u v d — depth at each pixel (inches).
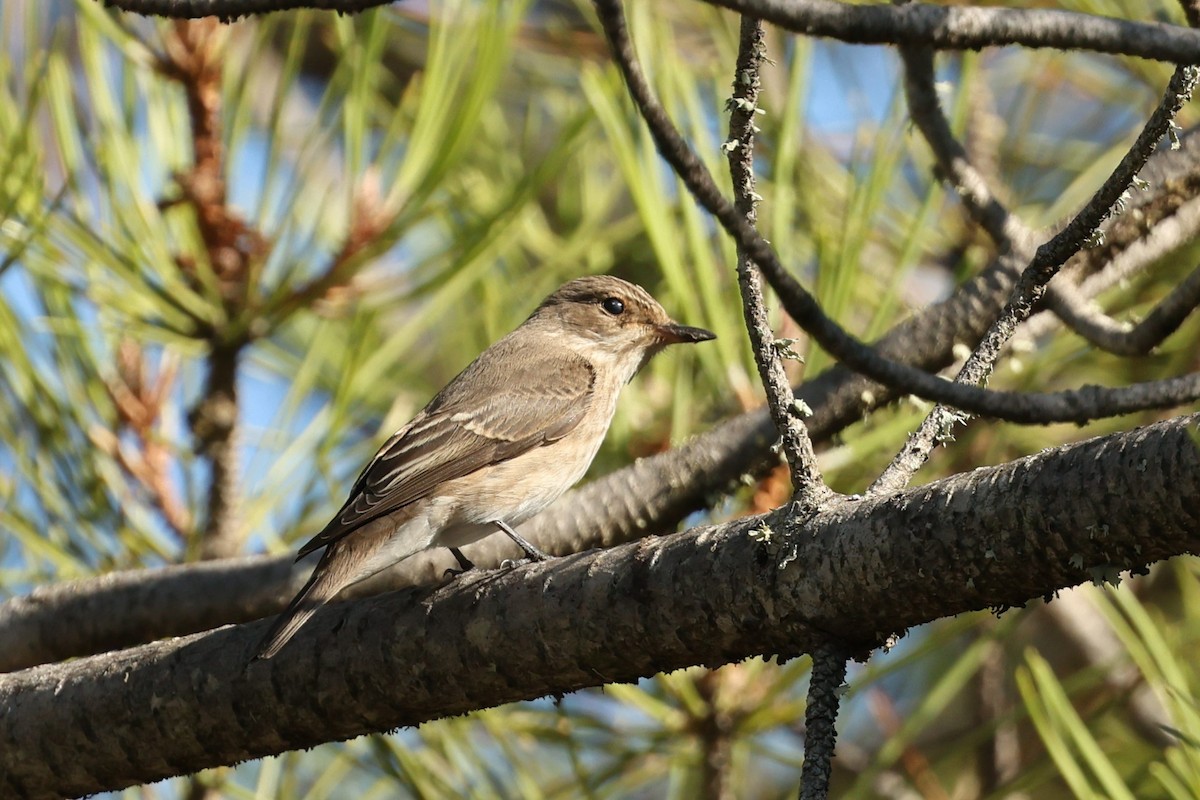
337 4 229.9
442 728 413.1
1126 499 225.1
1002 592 244.2
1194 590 420.8
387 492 403.5
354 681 311.4
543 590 291.9
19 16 480.1
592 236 485.1
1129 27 212.4
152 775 335.9
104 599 404.8
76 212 409.1
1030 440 436.1
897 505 250.4
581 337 467.5
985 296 382.9
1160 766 296.8
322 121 421.7
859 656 265.3
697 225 398.0
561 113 535.8
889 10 207.8
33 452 409.4
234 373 421.1
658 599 276.4
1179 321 309.1
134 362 418.0
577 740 410.9
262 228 420.8
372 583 432.1
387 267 467.8
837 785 484.1
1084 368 450.6
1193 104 434.3
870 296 450.6
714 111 463.5
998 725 422.9
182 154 422.3
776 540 262.7
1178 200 382.0
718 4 202.1
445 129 421.7
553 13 603.5
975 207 390.6
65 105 405.4
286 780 428.5
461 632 300.0
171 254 418.3
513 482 428.1
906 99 383.6
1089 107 579.5
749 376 409.1
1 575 431.2
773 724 396.8
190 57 412.8
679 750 402.9
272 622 328.5
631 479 404.5
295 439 439.5
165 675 327.9
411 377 531.5
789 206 400.2
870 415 386.9
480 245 425.7
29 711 335.9
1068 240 262.7
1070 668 528.1
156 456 423.2
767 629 266.4
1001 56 506.3
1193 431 217.5
